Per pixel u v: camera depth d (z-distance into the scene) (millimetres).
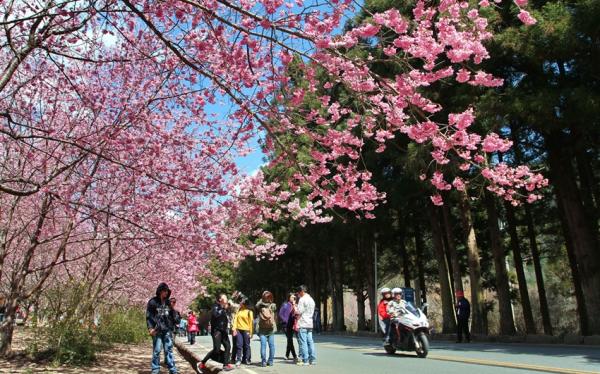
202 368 11148
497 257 20344
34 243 11695
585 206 18328
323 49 5578
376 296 27719
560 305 35438
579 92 12758
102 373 10805
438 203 8047
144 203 11109
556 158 16844
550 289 35031
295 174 7488
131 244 14242
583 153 18188
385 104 6109
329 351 14758
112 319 19641
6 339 11781
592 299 15805
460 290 21500
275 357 13930
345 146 7660
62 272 18078
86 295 14148
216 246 12539
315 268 42250
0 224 12594
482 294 20469
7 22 6777
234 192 11312
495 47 13883
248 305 12188
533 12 13258
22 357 11797
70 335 12211
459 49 5473
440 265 23406
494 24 13945
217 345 10969
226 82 6418
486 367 9633
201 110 10305
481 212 26578
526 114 13594
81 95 9422
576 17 12461
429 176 17031
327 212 25125
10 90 9891
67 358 11883
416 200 24000
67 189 10328
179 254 13891
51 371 10453
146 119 9938
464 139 6168
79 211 10547
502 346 15320
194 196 11211
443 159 6898
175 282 23297
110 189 11078
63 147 10273
